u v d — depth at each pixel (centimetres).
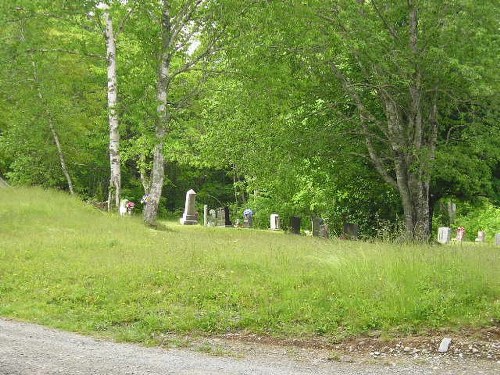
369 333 909
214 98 2734
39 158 3128
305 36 2095
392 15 2133
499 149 2152
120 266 1273
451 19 1902
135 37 2530
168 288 1131
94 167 4384
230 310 1024
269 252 1429
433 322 924
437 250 1348
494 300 1000
